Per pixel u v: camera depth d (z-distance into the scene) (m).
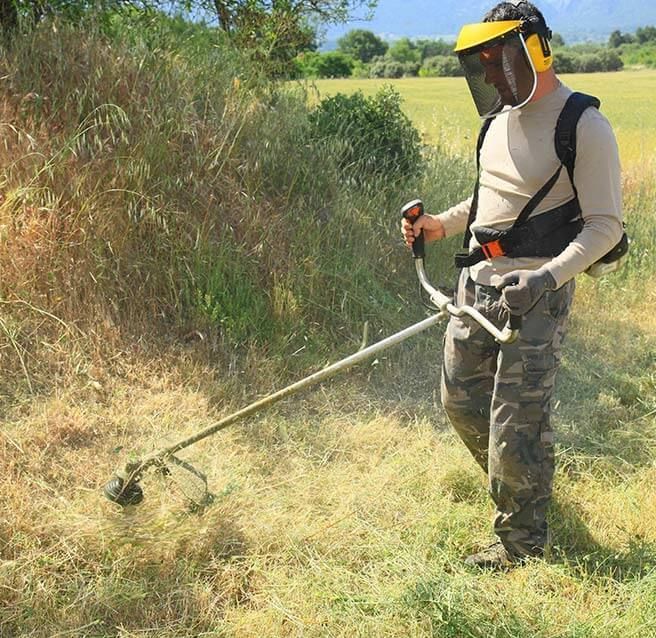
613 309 6.19
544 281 2.76
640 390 4.93
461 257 3.21
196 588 3.08
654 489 3.89
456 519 3.55
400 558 3.21
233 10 7.36
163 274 4.91
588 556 3.25
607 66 70.69
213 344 4.79
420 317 5.57
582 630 2.87
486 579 3.18
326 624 2.94
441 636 2.85
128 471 3.31
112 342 4.55
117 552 3.20
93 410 4.14
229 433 4.10
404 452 4.10
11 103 5.17
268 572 3.17
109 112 5.26
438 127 9.46
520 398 3.06
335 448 4.13
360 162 6.25
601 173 2.86
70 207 4.86
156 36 6.00
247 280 5.08
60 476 3.64
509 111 2.93
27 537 3.21
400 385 4.89
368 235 5.77
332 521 3.51
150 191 5.11
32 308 4.41
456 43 3.00
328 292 5.36
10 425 3.90
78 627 2.86
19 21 5.68
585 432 4.45
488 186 3.12
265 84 6.38
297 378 4.77
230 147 5.53
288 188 5.83
